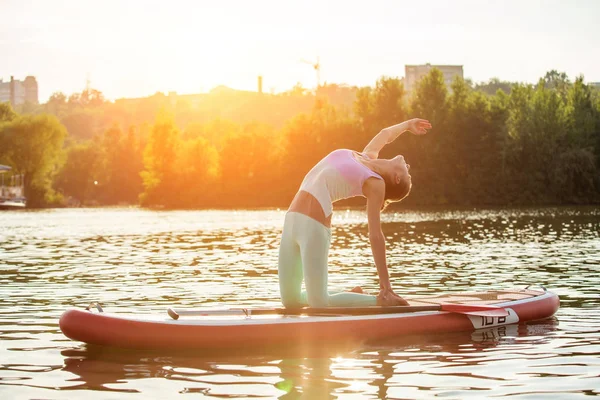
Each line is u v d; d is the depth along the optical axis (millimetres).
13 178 78500
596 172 59906
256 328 5426
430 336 5824
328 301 6035
